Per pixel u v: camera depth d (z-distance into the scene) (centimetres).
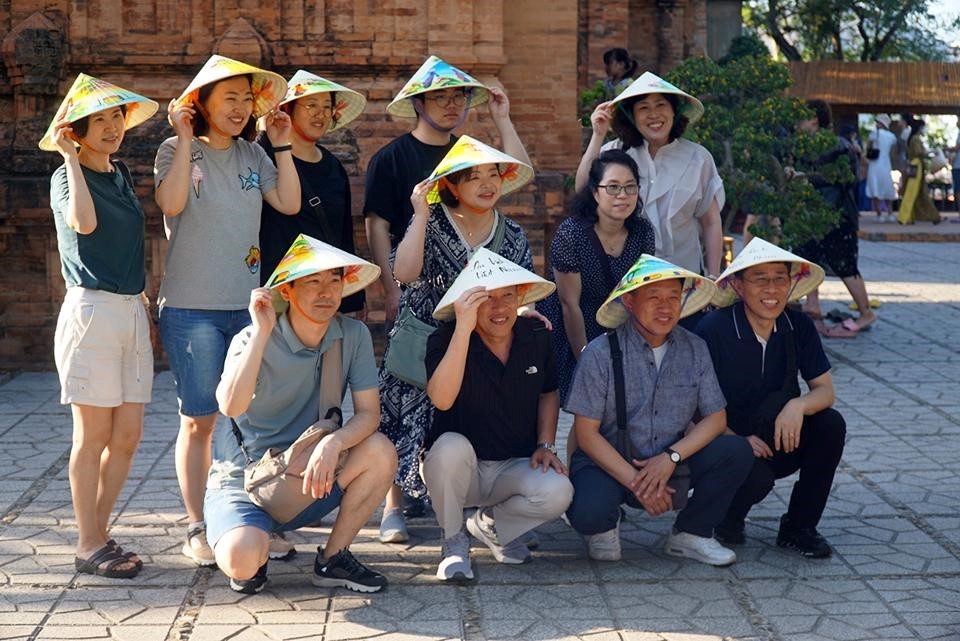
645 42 1739
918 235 2212
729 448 564
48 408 866
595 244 618
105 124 530
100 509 566
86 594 530
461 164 563
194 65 998
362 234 1005
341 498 536
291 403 534
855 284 1189
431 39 1000
